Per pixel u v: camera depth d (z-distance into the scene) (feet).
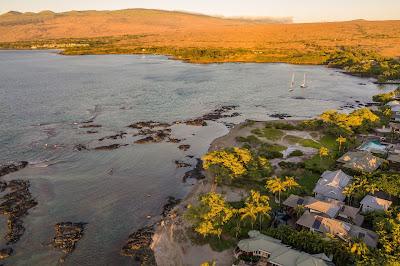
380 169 360.07
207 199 283.38
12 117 562.66
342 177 329.31
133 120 557.33
